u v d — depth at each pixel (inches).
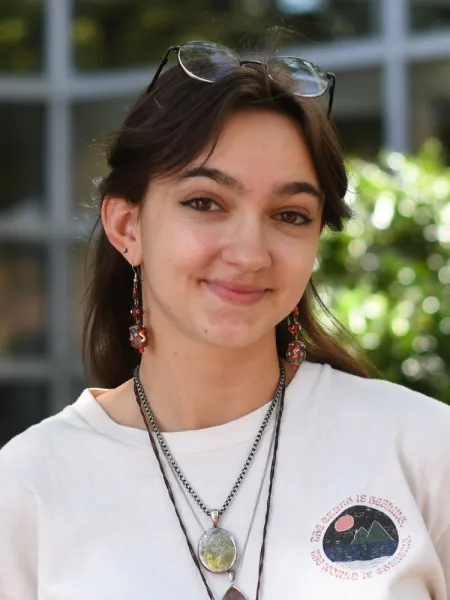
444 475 96.4
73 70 283.9
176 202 92.7
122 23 279.3
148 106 96.0
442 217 201.8
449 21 253.1
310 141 92.9
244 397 99.4
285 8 262.8
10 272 287.7
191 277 92.0
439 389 185.5
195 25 269.3
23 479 99.9
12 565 99.4
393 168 216.7
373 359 183.9
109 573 94.3
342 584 91.1
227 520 95.8
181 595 92.6
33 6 284.5
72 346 285.6
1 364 285.7
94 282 113.1
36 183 287.9
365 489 95.3
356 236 200.7
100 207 106.8
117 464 99.2
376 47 256.7
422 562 92.2
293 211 93.8
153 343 101.8
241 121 91.0
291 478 96.7
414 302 190.7
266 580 92.7
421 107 254.5
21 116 287.4
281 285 92.9
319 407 100.3
